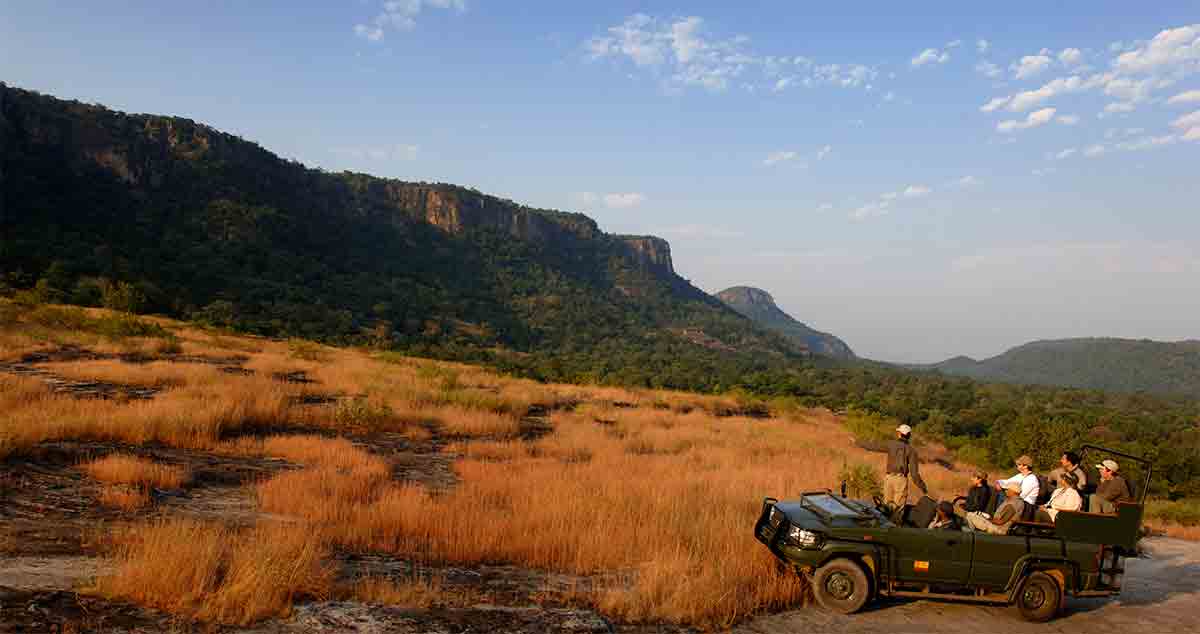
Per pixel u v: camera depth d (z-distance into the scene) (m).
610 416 27.61
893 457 9.28
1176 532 16.00
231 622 5.12
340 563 7.15
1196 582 9.94
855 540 7.27
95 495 8.95
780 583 7.33
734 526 9.27
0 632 4.36
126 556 6.25
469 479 12.77
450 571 7.29
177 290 105.00
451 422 19.97
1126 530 7.54
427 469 14.05
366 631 5.11
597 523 8.95
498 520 9.08
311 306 129.50
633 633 5.88
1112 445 46.47
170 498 9.48
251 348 38.62
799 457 20.67
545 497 10.66
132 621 4.88
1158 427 106.44
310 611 5.42
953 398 145.00
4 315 32.00
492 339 185.25
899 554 7.26
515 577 7.30
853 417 36.22
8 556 6.23
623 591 6.72
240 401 17.11
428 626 5.30
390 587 6.15
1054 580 7.37
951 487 18.11
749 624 6.52
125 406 14.92
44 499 8.49
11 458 10.13
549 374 57.03
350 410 18.11
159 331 36.09
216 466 11.87
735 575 7.25
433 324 168.88
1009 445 39.12
